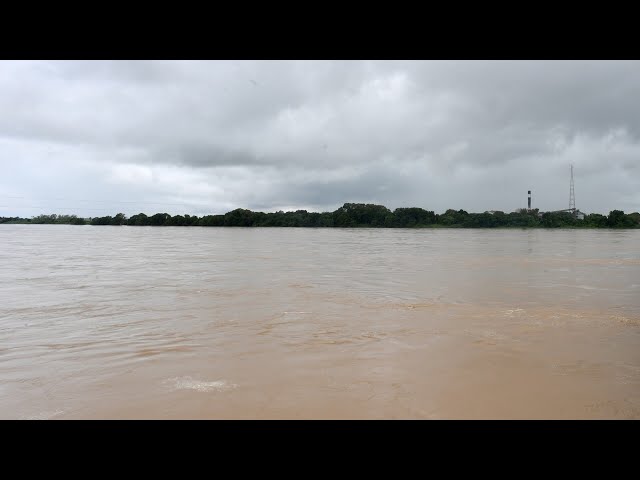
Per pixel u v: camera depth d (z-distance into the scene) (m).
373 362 7.56
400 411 5.79
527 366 7.37
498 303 12.66
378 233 75.56
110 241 45.38
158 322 10.38
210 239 50.78
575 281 17.22
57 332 9.48
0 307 12.09
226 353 8.04
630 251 33.47
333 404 5.96
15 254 29.45
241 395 6.23
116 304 12.49
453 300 13.13
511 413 5.76
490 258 27.45
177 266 22.31
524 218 105.50
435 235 66.50
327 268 21.61
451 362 7.55
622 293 14.40
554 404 5.99
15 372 7.12
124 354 8.00
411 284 16.30
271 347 8.40
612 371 7.15
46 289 15.02
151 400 6.07
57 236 55.41
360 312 11.47
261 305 12.36
